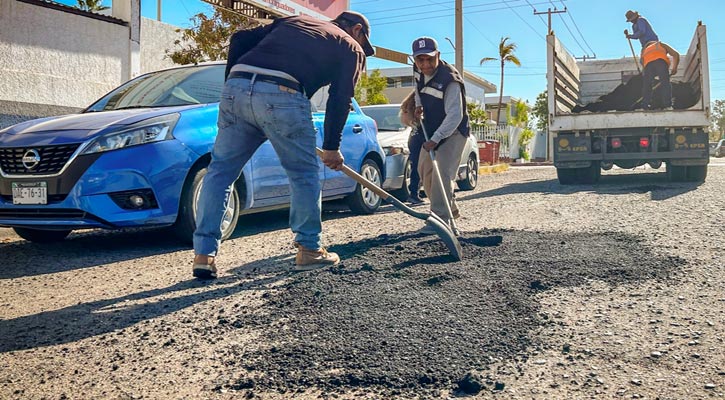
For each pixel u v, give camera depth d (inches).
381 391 94.0
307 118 155.3
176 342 116.5
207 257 158.2
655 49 417.7
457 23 794.2
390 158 324.5
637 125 390.0
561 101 441.4
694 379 95.4
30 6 375.2
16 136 198.1
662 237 196.1
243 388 96.9
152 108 219.5
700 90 383.9
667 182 403.5
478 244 190.4
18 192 191.8
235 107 152.1
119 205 190.5
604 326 118.6
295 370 101.7
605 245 184.2
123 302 142.3
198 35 512.1
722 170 551.2
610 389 93.0
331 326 119.8
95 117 206.1
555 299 134.3
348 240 211.0
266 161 232.7
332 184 271.3
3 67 363.3
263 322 124.5
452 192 227.6
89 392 97.3
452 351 107.0
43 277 170.4
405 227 239.6
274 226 262.7
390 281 147.3
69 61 399.9
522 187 417.4
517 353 106.5
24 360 110.1
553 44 404.2
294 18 156.6
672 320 120.9
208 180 158.1
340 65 156.3
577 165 402.3
